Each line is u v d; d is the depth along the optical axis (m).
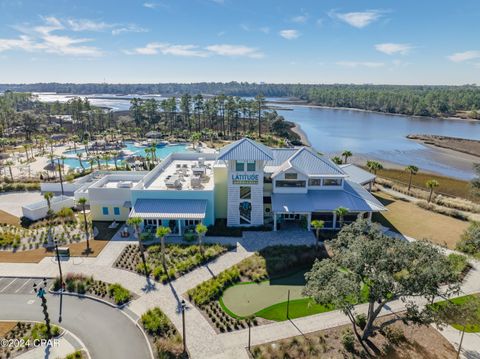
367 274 27.03
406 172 99.31
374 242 27.02
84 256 45.56
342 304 26.31
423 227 56.53
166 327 32.34
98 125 163.50
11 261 44.19
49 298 36.88
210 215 54.69
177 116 171.00
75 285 38.56
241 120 177.50
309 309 35.59
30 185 74.75
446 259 26.97
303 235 52.03
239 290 39.06
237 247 48.41
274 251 46.41
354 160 114.81
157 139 139.88
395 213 62.59
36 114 191.88
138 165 91.94
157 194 53.66
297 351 29.75
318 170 56.72
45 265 43.34
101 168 93.19
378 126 196.62
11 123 155.38
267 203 57.81
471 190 71.31
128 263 43.81
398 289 25.89
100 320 33.50
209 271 42.34
